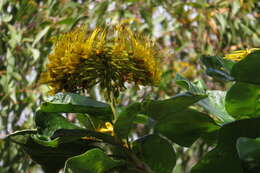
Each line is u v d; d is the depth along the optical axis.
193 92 0.90
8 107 2.62
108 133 0.91
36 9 2.70
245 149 0.81
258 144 0.81
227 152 0.89
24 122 2.61
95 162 0.87
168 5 2.76
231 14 2.72
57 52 0.93
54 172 0.95
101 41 0.92
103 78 0.92
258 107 0.92
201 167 0.90
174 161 0.94
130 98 2.47
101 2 2.52
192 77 2.73
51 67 0.92
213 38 2.85
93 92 1.56
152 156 0.94
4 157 2.49
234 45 2.78
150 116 0.87
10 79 2.61
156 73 0.95
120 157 0.92
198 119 0.92
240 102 0.92
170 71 2.68
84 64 0.92
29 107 2.60
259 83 0.87
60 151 0.94
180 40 2.77
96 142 0.93
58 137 0.89
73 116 2.31
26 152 0.95
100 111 0.91
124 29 0.94
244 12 2.74
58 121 0.94
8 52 2.63
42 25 2.64
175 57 2.73
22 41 2.68
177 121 0.92
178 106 0.86
